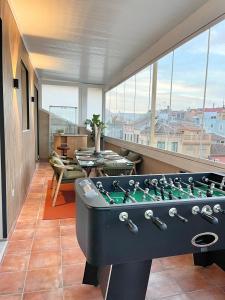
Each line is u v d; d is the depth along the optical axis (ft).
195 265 7.24
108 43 13.73
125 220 4.25
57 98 26.17
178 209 4.61
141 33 12.22
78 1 8.93
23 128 13.17
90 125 25.22
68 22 10.89
